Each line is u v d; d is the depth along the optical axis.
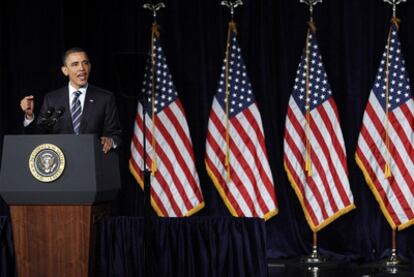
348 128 12.05
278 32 12.35
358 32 12.05
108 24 12.69
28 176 6.60
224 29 12.54
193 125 12.54
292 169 11.80
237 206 11.86
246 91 12.02
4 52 11.92
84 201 6.57
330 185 11.65
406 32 11.96
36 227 6.70
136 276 6.88
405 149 11.41
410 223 11.38
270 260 12.16
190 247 6.86
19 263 6.73
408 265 11.53
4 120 11.89
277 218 12.35
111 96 7.62
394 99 11.49
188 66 12.57
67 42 12.41
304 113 11.79
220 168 12.02
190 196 11.99
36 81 11.89
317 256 11.80
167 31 12.65
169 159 12.05
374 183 11.54
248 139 11.93
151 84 12.15
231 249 6.83
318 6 12.25
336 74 12.21
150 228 6.83
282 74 12.29
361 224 12.08
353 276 10.73
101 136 7.55
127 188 12.57
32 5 11.92
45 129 6.97
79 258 6.64
